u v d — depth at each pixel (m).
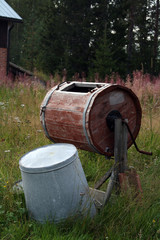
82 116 3.55
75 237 2.98
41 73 25.02
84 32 26.84
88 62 26.58
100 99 3.68
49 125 4.01
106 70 23.62
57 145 3.68
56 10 29.09
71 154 3.27
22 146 5.71
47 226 3.12
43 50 32.16
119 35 25.97
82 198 3.29
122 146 3.81
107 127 3.80
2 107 7.78
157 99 8.73
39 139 5.84
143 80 10.22
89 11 27.33
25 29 42.88
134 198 3.62
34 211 3.28
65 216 3.22
